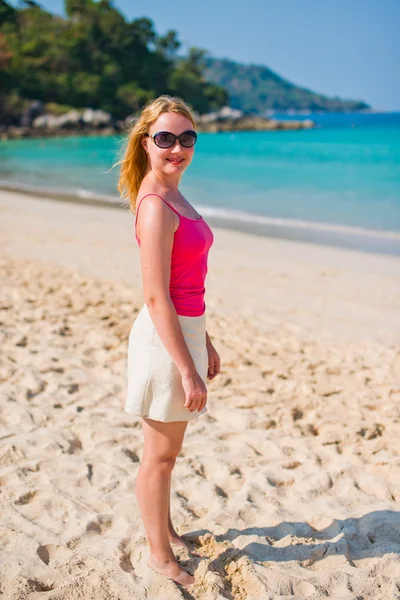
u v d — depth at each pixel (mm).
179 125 2424
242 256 10906
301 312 7496
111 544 2902
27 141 67812
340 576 2664
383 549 2898
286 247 11930
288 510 3305
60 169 29797
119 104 99500
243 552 2865
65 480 3506
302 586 2607
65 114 86000
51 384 4816
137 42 112625
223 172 27406
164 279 2350
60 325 6250
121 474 3617
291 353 5898
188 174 26547
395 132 84375
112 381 5004
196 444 4016
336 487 3559
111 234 12523
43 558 2830
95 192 20844
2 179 24641
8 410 4328
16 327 6129
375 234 13664
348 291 8688
